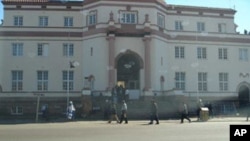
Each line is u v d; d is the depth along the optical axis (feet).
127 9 164.14
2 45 169.99
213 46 182.91
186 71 178.09
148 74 160.45
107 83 158.71
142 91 159.94
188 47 179.52
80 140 57.41
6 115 161.38
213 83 181.16
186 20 183.52
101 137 62.03
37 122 117.19
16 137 62.85
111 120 114.83
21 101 164.76
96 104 148.87
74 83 169.58
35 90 168.66
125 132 71.87
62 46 171.53
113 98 146.51
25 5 175.63
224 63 183.73
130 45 161.99
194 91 177.68
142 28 162.71
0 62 169.27
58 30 171.63
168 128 82.17
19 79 169.48
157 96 159.84
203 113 119.34
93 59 163.94
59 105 165.48
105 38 161.17
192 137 60.39
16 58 169.78
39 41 171.01
